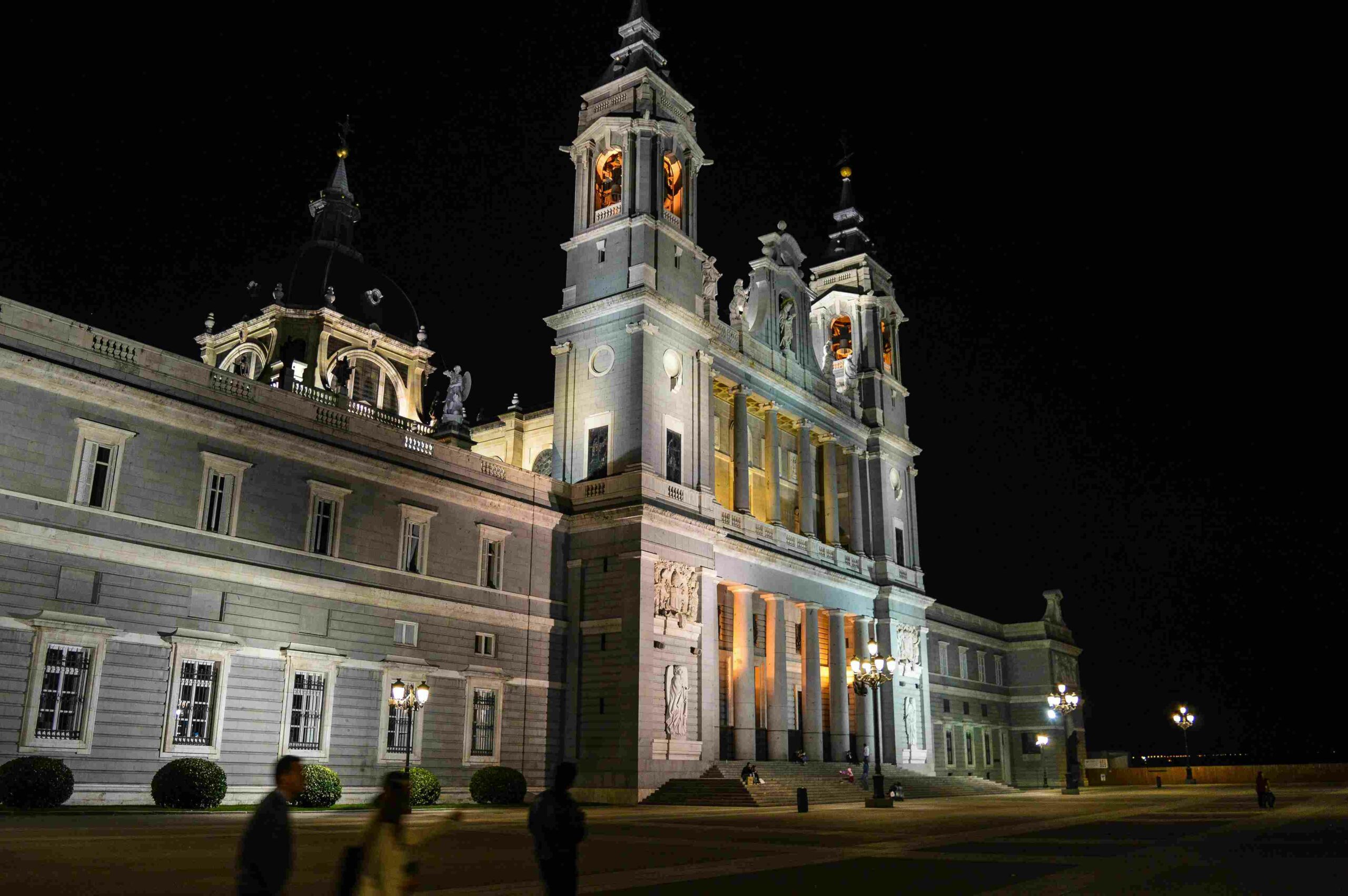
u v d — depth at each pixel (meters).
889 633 74.06
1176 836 30.20
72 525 35.59
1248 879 19.14
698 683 54.72
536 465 78.94
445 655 48.03
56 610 34.88
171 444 39.00
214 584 39.62
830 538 72.19
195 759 36.19
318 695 42.62
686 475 57.16
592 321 57.88
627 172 58.91
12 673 33.56
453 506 49.72
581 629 53.69
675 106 62.75
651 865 22.09
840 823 36.88
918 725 75.56
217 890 16.36
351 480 45.34
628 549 53.00
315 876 19.00
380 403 84.31
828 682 71.56
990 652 99.69
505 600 51.34
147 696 36.91
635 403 54.91
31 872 18.00
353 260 88.00
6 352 34.31
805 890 17.70
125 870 18.62
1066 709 68.44
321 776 39.53
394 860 9.33
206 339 84.25
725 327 63.91
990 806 50.81
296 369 74.69
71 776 33.06
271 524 41.91
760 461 70.31
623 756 50.50
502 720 49.84
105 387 36.84
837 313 82.75
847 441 75.88
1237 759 134.00
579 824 11.85
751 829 33.41
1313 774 87.31
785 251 72.50
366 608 44.94
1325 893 16.91
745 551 61.00
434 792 43.72
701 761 53.78
